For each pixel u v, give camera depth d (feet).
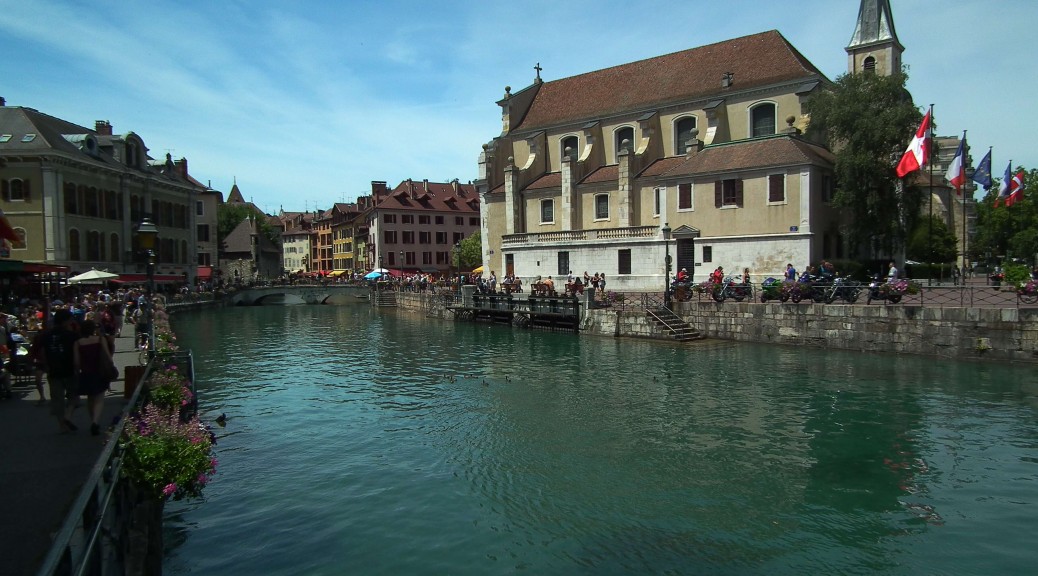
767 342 97.19
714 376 76.59
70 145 158.40
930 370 75.15
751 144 126.41
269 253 337.72
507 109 197.36
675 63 174.91
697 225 127.75
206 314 194.49
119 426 26.91
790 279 101.19
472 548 34.35
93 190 163.12
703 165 128.36
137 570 27.55
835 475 44.32
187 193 217.97
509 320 139.13
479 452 50.21
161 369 46.85
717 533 36.04
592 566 32.53
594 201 163.43
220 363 95.35
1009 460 46.44
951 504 39.34
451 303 163.22
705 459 48.01
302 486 43.09
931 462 46.39
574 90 195.52
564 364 88.63
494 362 92.38
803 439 52.13
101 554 21.57
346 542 34.91
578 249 148.15
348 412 63.16
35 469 28.60
